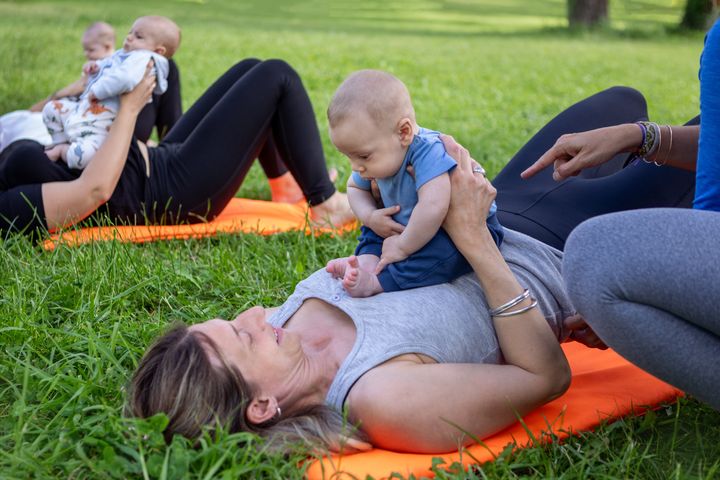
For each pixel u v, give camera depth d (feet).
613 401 9.33
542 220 10.90
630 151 9.63
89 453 8.31
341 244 14.57
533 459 8.30
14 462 7.83
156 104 17.99
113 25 54.44
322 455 8.04
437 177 8.63
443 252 8.87
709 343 7.50
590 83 40.83
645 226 7.53
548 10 102.01
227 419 7.86
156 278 12.37
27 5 67.46
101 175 14.05
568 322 9.63
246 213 16.38
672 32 71.97
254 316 8.39
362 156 8.68
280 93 15.23
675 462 8.55
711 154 7.92
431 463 8.02
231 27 61.87
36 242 14.17
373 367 8.27
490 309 8.75
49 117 15.10
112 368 9.65
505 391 8.29
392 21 81.56
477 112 31.63
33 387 9.39
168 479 7.57
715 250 7.25
